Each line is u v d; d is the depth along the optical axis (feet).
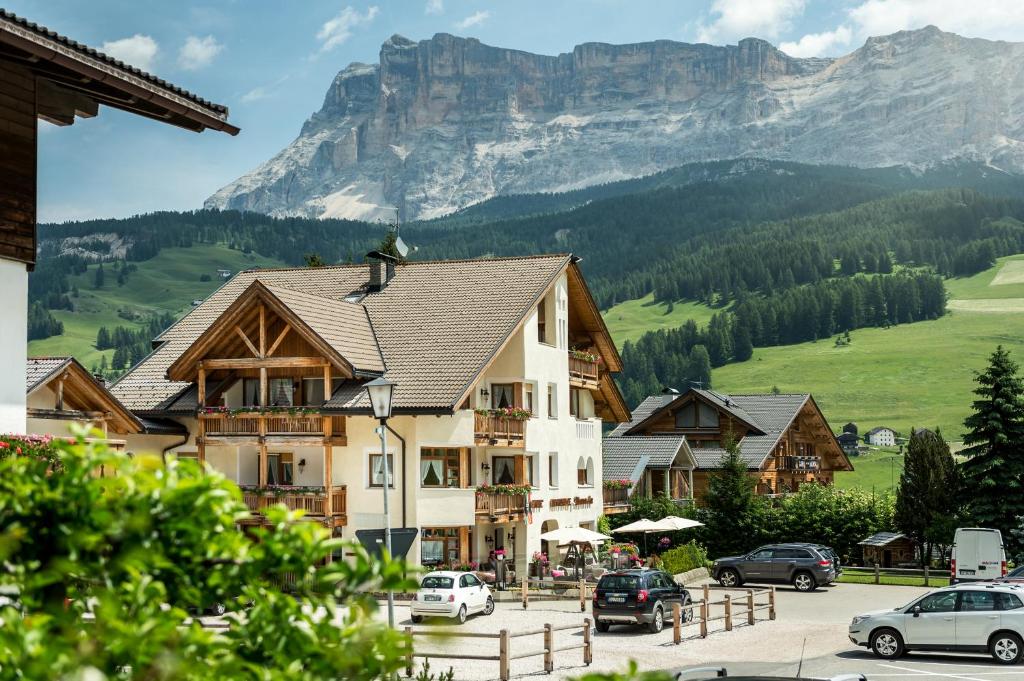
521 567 168.04
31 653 14.12
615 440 244.63
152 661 15.39
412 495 153.58
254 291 154.61
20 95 58.75
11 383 58.34
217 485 17.35
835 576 181.06
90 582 16.78
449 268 185.16
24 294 59.06
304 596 17.42
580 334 205.26
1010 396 199.00
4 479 16.63
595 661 101.30
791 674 92.27
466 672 93.30
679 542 215.10
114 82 54.65
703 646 112.47
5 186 57.88
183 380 160.56
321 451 160.56
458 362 158.71
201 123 60.85
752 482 217.36
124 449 147.64
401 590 17.37
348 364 152.25
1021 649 100.99
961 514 203.72
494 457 171.42
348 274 190.70
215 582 17.26
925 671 96.94
